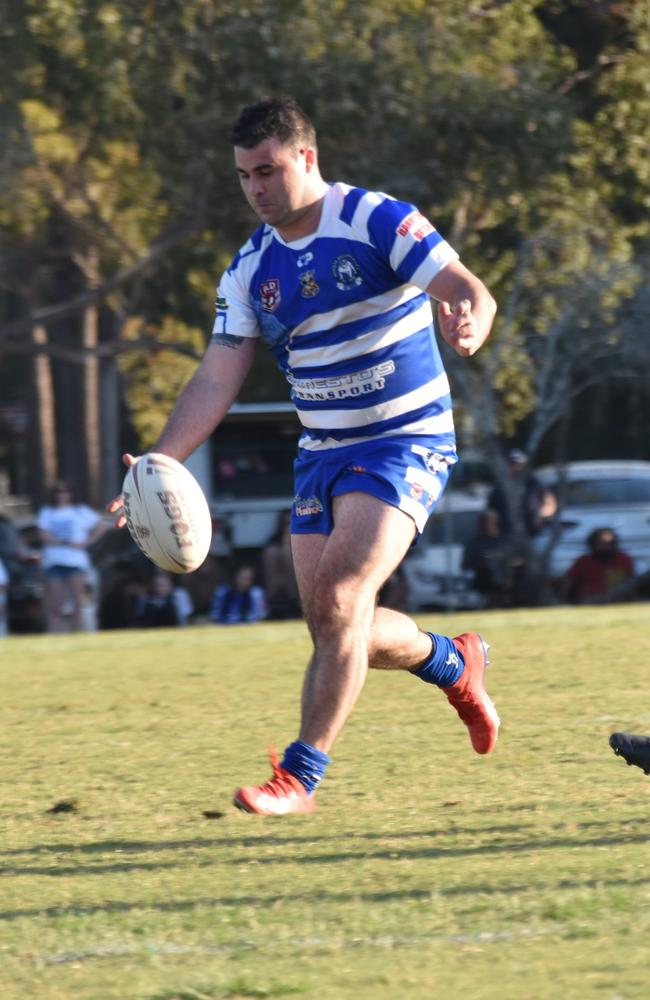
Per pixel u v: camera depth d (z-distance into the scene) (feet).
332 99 202.90
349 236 51.44
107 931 37.78
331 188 51.93
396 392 52.80
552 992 31.22
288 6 201.77
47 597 170.19
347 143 211.20
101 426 316.40
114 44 195.93
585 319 209.26
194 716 78.74
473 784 56.75
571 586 184.03
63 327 319.27
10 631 181.78
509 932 35.99
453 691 57.57
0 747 70.44
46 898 41.93
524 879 41.42
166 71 203.31
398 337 52.54
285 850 47.01
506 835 47.70
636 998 30.53
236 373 54.34
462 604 184.75
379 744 66.80
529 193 220.43
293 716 77.66
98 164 227.40
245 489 227.20
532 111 214.48
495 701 78.28
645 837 46.29
